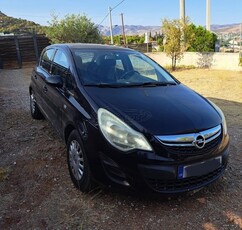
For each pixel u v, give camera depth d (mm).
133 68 4160
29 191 3234
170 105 3168
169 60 17016
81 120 3055
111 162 2754
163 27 15430
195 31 16406
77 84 3467
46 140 4699
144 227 2686
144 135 2703
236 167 3830
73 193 3182
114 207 2951
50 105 4238
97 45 4590
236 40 16172
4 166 3816
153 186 2746
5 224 2717
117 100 3141
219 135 3072
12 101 7871
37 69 5387
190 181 2875
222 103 7645
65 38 21312
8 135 4969
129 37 44625
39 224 2713
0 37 18766
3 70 18141
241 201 3096
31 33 20906
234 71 13953
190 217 2828
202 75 12984
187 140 2768
